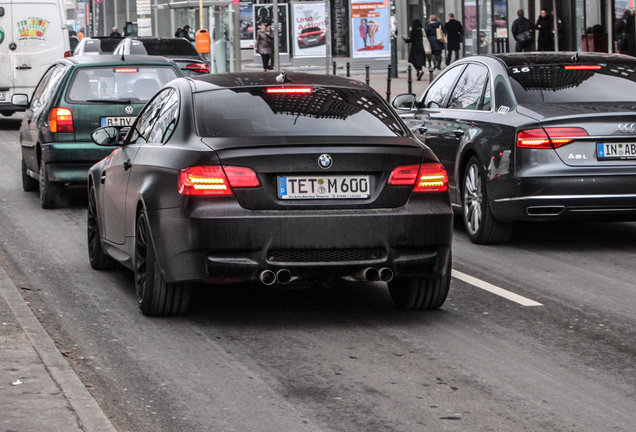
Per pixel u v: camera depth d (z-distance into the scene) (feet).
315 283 35.78
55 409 25.84
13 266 48.85
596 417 26.84
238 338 35.12
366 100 39.50
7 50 137.49
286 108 37.70
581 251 53.47
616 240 57.16
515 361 32.32
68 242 55.98
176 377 30.42
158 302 37.42
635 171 50.01
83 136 66.44
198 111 37.65
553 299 41.70
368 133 36.83
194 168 34.83
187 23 230.27
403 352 33.32
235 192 34.53
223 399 28.30
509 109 53.31
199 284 44.39
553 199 50.24
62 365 29.71
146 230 37.27
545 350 33.71
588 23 163.94
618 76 55.31
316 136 35.45
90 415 25.46
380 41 216.54
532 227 62.13
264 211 34.55
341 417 26.73
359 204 35.17
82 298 41.57
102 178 45.44
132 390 29.12
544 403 28.02
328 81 40.91
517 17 194.08
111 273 47.19
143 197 37.04
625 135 50.14
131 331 36.04
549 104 52.54
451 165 58.13
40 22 138.21
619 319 38.24
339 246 34.68
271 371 31.04
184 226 34.76
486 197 54.08
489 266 49.03
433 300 38.68
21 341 32.32
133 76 68.18
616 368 31.58
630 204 50.26
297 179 34.81
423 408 27.50
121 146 44.65
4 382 27.99
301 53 215.72
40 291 43.04
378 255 35.32
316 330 36.29
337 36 253.24
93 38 148.87
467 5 215.92
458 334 35.78
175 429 25.82
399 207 35.50
